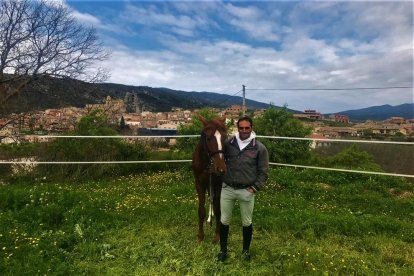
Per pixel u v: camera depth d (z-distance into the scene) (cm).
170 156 1452
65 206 748
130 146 1445
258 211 771
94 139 1348
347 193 1026
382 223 711
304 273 507
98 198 832
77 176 1294
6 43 1733
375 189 1109
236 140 524
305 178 1191
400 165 1327
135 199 866
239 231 670
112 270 503
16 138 1434
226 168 512
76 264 518
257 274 504
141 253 561
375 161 1403
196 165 587
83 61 1933
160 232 652
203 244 599
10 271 465
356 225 690
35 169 1266
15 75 1756
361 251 611
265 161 515
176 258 549
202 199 603
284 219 711
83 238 609
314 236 659
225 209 534
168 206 807
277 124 1617
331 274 507
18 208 740
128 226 681
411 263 561
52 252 541
